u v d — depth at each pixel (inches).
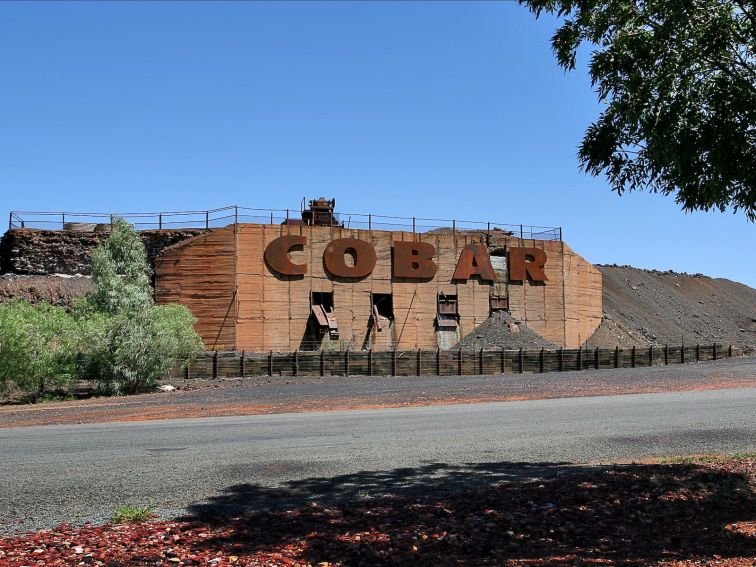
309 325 1975.9
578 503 345.4
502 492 374.6
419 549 273.4
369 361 1598.2
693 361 2074.3
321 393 1093.8
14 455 513.3
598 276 2679.6
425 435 617.6
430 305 2139.5
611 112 373.4
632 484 382.6
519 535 292.7
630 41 361.1
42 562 256.4
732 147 340.8
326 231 2021.4
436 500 361.4
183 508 350.9
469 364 1704.0
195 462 481.4
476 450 535.8
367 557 262.7
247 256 1913.1
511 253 2285.9
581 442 577.0
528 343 2031.3
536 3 393.7
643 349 1961.1
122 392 1159.6
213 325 1886.1
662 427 668.7
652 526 309.1
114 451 531.2
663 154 349.4
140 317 1221.7
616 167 389.1
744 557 266.4
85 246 1990.7
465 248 2203.5
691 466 433.7
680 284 4520.2
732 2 352.8
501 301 2252.7
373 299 2076.8
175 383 1310.3
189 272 1910.7
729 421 714.2
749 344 3560.5
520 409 852.6
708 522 315.9
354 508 343.9
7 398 1079.0
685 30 345.4
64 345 1131.3
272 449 539.2
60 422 754.2
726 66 361.7
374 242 2082.9
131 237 1635.1
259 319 1911.9
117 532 299.7
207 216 1983.3
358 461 486.0
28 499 371.9
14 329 1069.1
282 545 278.8
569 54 391.9
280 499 370.9
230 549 273.6
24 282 1802.4
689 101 344.2
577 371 1657.2
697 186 366.6
